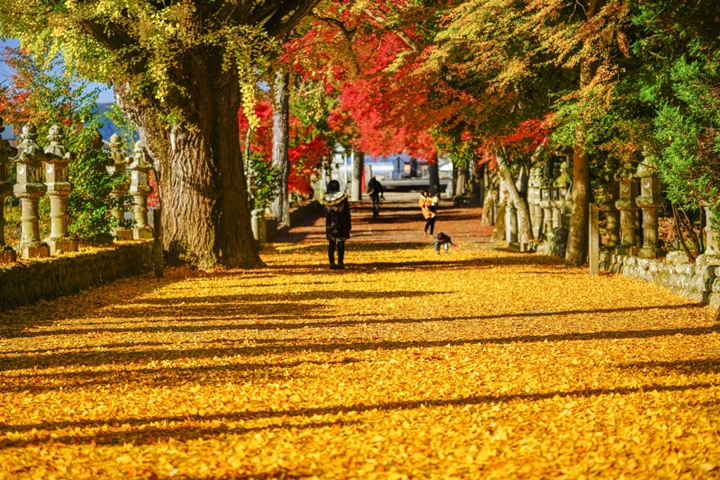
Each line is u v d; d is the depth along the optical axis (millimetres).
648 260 21375
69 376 10867
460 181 79375
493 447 6973
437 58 24531
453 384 10195
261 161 43500
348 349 12859
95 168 23562
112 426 8289
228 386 10141
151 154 26422
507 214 35531
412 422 8133
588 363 11438
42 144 23688
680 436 7086
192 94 24797
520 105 27172
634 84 21281
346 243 38250
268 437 7652
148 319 15922
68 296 19062
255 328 14938
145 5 22062
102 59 23859
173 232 25719
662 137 16594
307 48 28906
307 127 60188
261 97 27016
